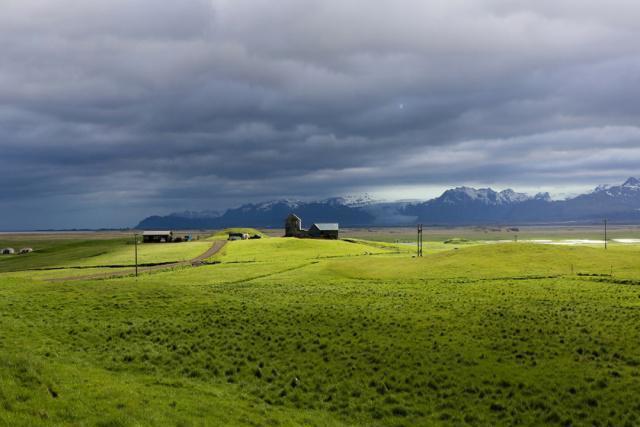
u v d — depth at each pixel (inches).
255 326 1770.4
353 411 1171.9
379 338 1611.7
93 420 871.7
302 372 1375.5
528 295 2321.6
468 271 3380.9
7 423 787.4
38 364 1128.2
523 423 1098.7
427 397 1230.3
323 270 3964.1
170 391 1163.9
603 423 1073.5
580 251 3988.7
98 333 1669.5
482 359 1417.3
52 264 5442.9
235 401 1160.2
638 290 2421.3
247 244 7017.7
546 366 1349.7
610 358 1379.2
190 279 3563.0
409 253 6200.8
